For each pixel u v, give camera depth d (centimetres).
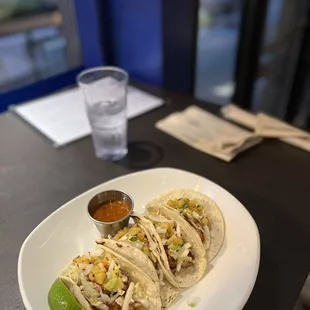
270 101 84
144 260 31
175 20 63
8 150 52
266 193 42
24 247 33
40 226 35
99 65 78
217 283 31
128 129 57
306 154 49
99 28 73
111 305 29
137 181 41
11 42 73
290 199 41
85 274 30
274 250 35
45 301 29
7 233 38
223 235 35
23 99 73
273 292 31
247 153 50
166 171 42
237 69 75
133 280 30
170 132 55
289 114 84
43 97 69
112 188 40
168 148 52
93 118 48
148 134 55
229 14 70
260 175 45
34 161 49
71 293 28
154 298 29
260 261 34
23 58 76
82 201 39
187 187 41
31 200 42
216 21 70
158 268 32
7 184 45
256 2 67
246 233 34
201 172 46
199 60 71
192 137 53
